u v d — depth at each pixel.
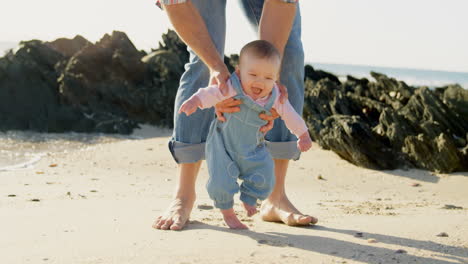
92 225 3.29
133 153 9.77
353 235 3.13
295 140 3.69
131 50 15.58
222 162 3.08
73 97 14.06
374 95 11.62
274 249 2.72
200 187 6.59
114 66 14.79
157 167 8.52
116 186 6.57
